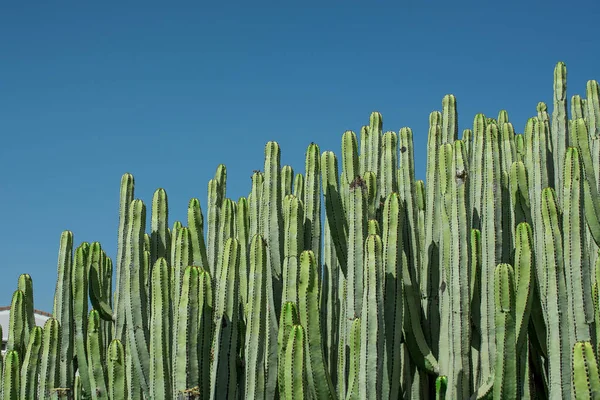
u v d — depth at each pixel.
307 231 6.89
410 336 6.60
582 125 7.29
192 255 6.62
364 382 5.44
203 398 5.88
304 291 5.56
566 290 5.73
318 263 6.90
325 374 5.52
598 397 4.73
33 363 7.00
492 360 6.00
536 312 6.07
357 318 5.82
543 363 6.38
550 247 5.78
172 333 6.47
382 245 5.65
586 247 5.80
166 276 6.29
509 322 5.43
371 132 7.71
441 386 6.26
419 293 7.01
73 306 7.42
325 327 7.30
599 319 5.71
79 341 7.35
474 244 6.58
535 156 6.92
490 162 6.43
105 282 8.27
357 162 7.12
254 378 5.97
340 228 6.90
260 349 6.01
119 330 7.57
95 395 6.73
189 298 5.93
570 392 5.53
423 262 7.17
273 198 7.03
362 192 6.16
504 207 6.54
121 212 8.12
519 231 5.64
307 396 5.46
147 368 6.69
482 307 6.16
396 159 7.45
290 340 5.27
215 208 8.67
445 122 8.37
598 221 6.98
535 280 5.84
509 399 5.45
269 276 6.55
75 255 7.50
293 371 5.22
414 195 7.41
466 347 6.21
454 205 6.39
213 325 6.06
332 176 6.98
